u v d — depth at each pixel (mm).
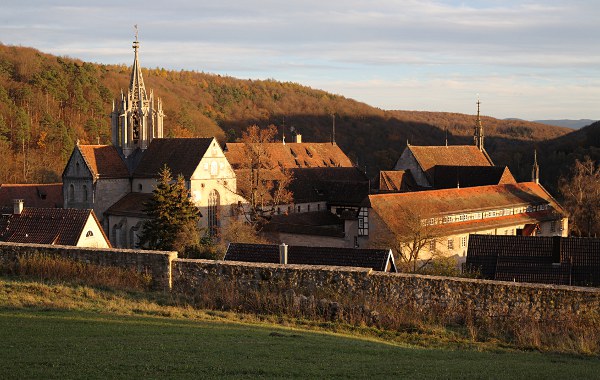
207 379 18906
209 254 67062
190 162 90000
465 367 21844
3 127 139000
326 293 34688
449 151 123812
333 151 137000
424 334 30203
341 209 104188
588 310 31391
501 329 31344
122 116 96312
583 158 147625
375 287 34375
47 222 61938
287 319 31719
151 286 37469
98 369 19656
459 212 88500
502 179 108875
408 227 74312
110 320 28344
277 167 112875
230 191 93125
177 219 72750
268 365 20906
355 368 20969
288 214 93625
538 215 103312
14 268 38969
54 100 170000
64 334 24656
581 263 54750
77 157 92500
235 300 34156
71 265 38594
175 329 26906
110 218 91812
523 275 54500
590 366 23172
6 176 131000
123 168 95312
